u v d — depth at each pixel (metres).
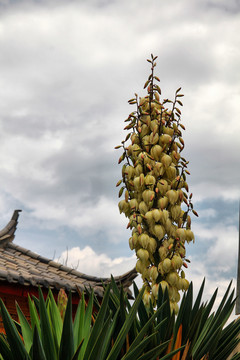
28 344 4.05
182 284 4.52
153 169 4.73
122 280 8.44
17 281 7.10
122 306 4.04
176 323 4.22
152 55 5.06
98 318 3.71
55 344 3.75
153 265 4.63
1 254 8.90
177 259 4.52
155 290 4.46
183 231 4.59
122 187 4.88
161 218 4.64
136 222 4.61
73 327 4.09
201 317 4.32
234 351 4.97
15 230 9.62
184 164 4.80
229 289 4.52
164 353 4.14
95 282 8.78
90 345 3.70
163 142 4.81
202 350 4.35
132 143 4.83
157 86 4.99
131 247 4.62
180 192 4.65
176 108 4.91
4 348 3.75
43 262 9.18
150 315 4.25
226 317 4.51
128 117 4.91
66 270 9.00
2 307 3.65
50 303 4.12
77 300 7.96
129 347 3.92
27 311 7.55
